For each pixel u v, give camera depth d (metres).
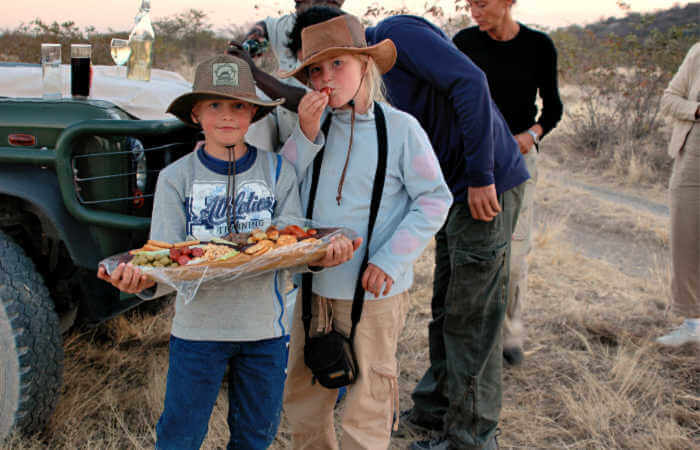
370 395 2.13
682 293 3.63
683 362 3.47
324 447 2.34
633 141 9.52
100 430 2.72
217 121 1.91
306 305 2.13
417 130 2.07
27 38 8.15
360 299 2.04
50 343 2.44
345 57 1.97
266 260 1.78
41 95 3.08
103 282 2.65
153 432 2.69
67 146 2.34
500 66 3.29
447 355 2.55
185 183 1.96
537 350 3.64
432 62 2.25
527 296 4.45
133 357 3.34
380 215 2.08
